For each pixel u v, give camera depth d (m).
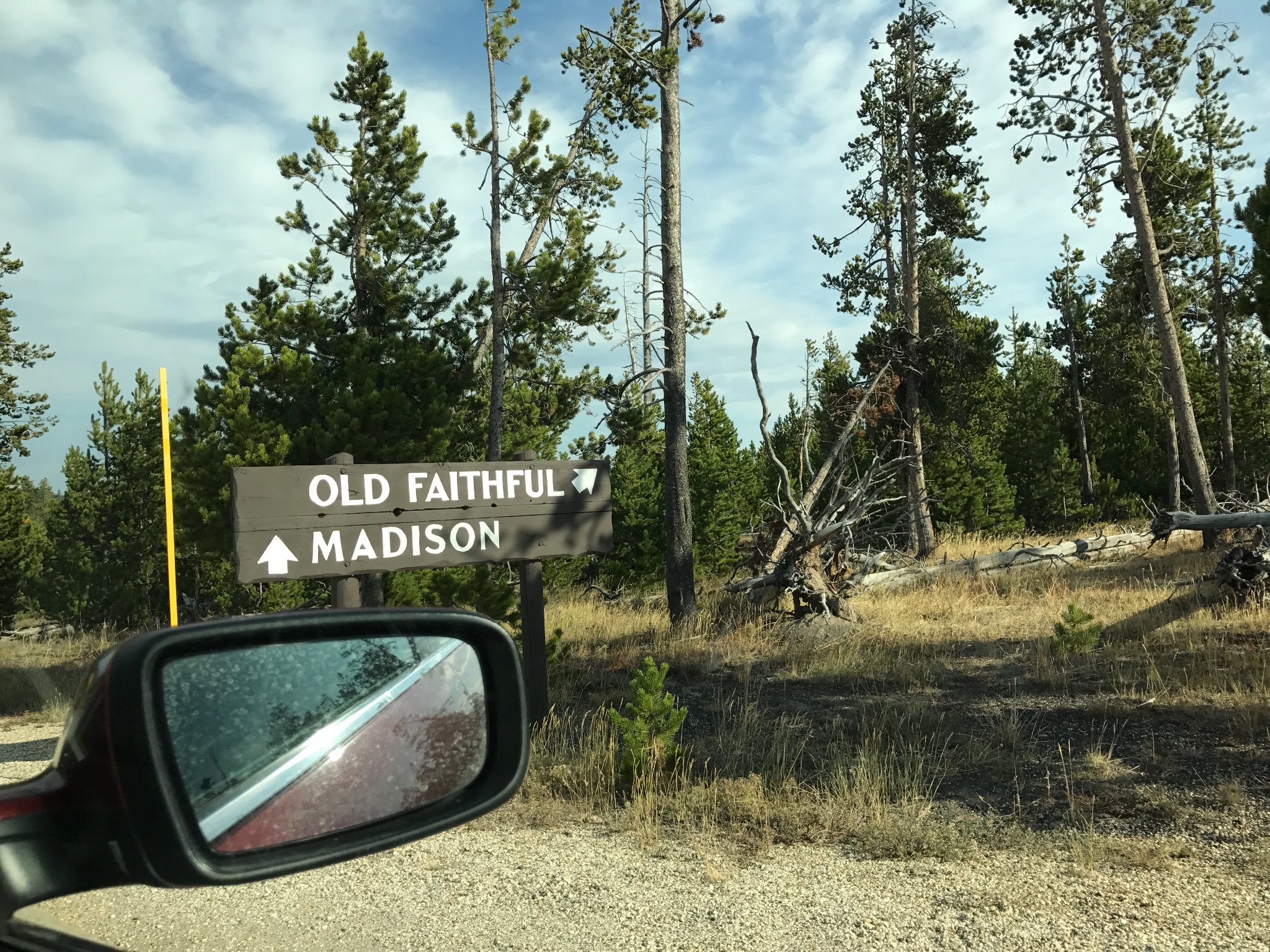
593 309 18.50
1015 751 6.54
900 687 8.95
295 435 12.48
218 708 1.19
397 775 1.50
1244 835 4.75
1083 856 4.56
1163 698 7.60
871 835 5.02
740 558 23.80
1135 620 11.09
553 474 8.65
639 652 12.02
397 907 4.14
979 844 4.89
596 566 23.47
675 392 14.60
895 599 15.36
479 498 8.25
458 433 14.32
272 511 7.32
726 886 4.43
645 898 4.28
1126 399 39.00
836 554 14.48
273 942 3.53
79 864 0.99
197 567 12.98
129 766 0.99
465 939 3.80
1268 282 14.26
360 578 8.04
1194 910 3.91
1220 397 31.11
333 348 14.03
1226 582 12.04
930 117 24.45
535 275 16.31
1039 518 36.75
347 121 16.50
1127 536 20.80
